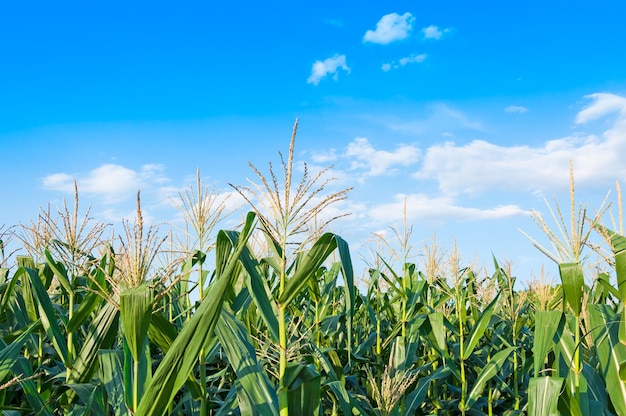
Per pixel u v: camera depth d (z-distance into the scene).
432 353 9.31
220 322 4.75
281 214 4.39
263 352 5.05
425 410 8.48
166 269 4.30
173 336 4.71
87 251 6.01
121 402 4.60
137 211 4.14
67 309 7.80
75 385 5.16
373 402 6.95
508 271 9.05
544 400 5.03
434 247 9.02
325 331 8.39
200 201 6.19
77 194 5.92
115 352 4.83
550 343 5.58
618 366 5.22
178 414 5.73
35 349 6.92
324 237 4.36
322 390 5.32
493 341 9.05
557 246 5.17
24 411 6.05
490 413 7.83
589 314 5.70
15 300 6.82
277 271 4.56
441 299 9.84
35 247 7.88
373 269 9.17
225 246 5.10
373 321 8.73
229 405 5.25
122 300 3.98
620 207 5.12
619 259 5.00
